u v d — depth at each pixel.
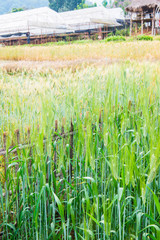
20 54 21.33
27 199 2.82
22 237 2.94
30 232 2.91
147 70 5.63
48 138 2.65
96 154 3.08
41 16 50.88
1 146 3.50
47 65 11.91
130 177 2.12
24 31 51.66
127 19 61.47
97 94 4.29
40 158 2.53
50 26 49.69
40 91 3.30
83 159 3.01
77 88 4.02
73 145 3.40
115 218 2.63
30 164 3.17
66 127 3.36
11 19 52.69
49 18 51.25
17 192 2.99
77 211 3.07
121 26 61.72
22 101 3.71
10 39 53.75
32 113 3.42
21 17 51.56
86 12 55.75
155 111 3.41
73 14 57.22
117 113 3.92
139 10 45.66
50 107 2.79
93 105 3.77
